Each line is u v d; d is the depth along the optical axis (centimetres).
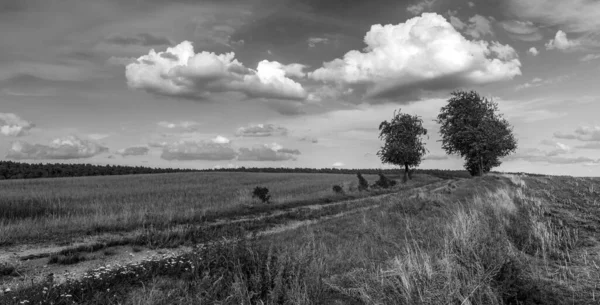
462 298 503
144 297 606
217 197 2834
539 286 550
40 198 2555
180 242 1241
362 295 557
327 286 623
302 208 2322
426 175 7731
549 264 679
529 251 764
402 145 5922
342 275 688
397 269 617
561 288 554
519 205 1302
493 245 691
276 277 622
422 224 1169
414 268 604
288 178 5941
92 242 1256
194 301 594
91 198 2705
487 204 1277
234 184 4456
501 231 870
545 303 501
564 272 612
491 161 5112
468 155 5184
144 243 1216
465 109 5162
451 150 5344
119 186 3925
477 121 5109
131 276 777
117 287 695
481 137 4869
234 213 2017
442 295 517
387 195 3300
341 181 5341
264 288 614
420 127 6119
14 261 980
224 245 830
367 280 618
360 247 924
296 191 3566
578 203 1323
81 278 755
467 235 755
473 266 595
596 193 1608
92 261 1005
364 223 1290
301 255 724
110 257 1053
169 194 3089
